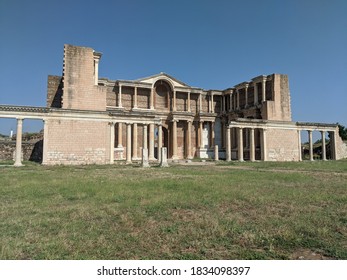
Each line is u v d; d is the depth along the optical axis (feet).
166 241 20.07
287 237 20.56
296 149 162.71
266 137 155.43
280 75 163.12
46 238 20.38
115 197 35.68
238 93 189.88
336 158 174.19
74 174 68.90
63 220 25.35
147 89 180.75
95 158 118.93
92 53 127.75
